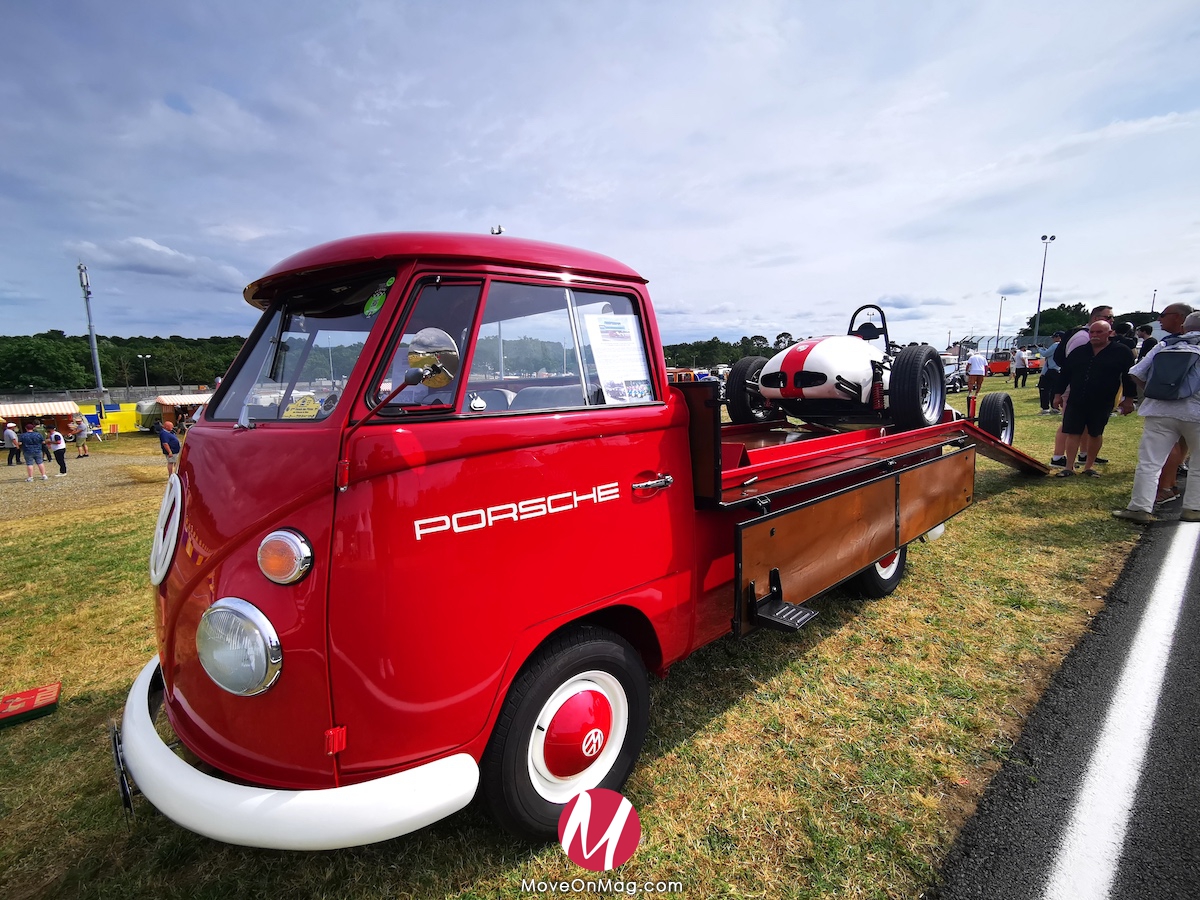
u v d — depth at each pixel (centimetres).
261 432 199
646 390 257
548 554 212
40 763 297
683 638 271
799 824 231
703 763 266
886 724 289
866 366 482
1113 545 504
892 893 201
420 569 182
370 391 186
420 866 218
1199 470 537
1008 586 437
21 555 718
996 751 267
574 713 223
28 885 222
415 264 199
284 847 169
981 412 713
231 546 186
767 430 529
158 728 273
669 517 257
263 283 239
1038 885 200
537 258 225
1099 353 707
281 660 175
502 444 200
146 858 232
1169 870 203
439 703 187
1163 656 332
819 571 309
